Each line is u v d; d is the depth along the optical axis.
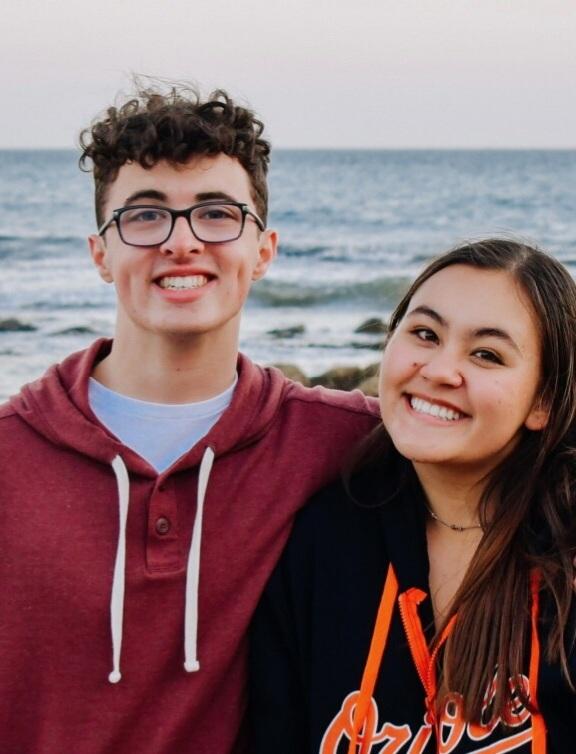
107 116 2.83
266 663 2.77
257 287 24.09
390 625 2.65
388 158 76.56
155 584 2.64
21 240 30.78
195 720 2.73
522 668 2.51
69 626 2.63
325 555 2.78
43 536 2.64
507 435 2.58
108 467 2.69
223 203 2.71
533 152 83.31
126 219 2.71
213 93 2.95
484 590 2.58
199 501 2.71
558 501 2.66
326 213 40.44
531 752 2.47
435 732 2.54
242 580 2.76
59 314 20.33
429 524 2.81
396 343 2.66
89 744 2.65
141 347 2.76
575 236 36.12
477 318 2.53
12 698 2.67
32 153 71.88
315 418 2.98
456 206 43.12
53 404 2.76
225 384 2.85
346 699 2.64
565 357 2.63
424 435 2.58
